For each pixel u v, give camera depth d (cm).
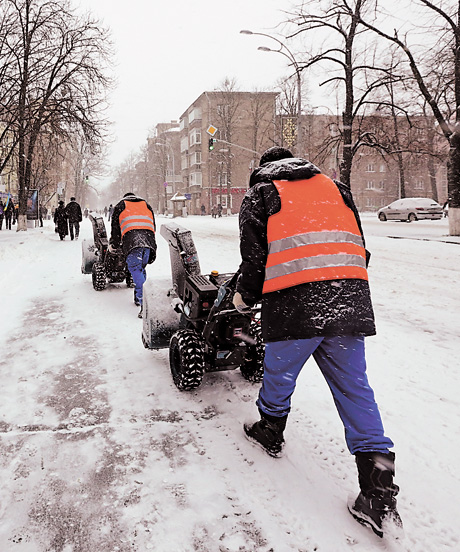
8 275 947
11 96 2138
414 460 262
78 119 2094
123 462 264
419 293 764
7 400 351
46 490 238
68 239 1975
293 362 232
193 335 356
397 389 365
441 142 2298
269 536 204
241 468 257
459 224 1756
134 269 602
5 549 198
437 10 1631
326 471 252
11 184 4406
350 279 220
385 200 7262
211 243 1627
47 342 498
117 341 503
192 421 316
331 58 2039
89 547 199
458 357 441
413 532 205
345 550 196
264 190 234
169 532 207
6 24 2047
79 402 347
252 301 240
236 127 6700
